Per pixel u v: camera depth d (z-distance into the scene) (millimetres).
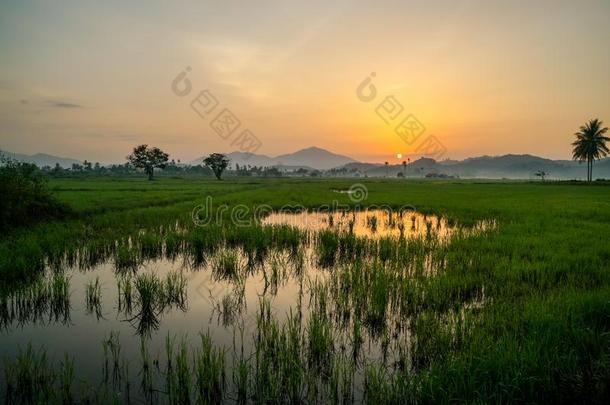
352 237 14445
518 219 20359
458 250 12219
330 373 5262
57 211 17984
